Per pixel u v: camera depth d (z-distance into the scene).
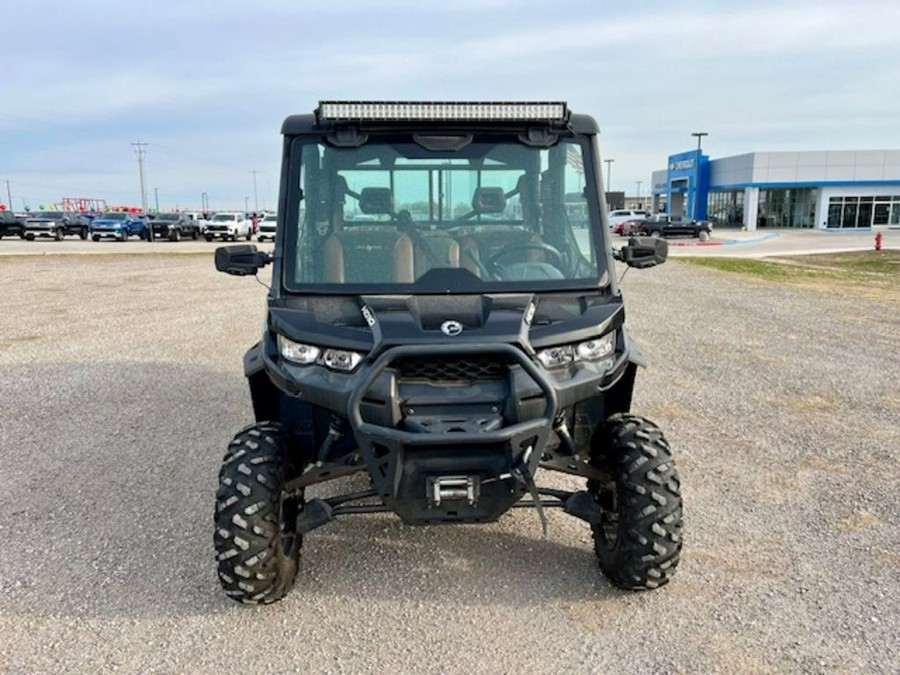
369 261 3.91
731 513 4.94
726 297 16.42
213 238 48.03
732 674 3.28
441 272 3.87
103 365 9.42
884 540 4.53
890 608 3.78
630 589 3.89
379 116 3.88
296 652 3.47
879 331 11.97
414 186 3.98
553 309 3.70
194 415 7.25
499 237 4.00
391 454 3.25
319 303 3.75
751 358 9.84
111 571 4.23
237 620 3.74
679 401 7.70
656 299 16.05
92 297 16.52
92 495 5.32
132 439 6.54
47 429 6.84
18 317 13.52
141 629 3.67
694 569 4.19
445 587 4.04
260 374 3.99
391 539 4.59
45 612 3.82
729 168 67.69
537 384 3.33
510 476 3.31
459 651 3.47
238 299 16.17
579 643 3.52
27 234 46.25
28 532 4.73
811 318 13.36
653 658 3.39
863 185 62.62
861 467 5.76
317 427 3.96
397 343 3.33
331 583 4.08
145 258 29.88
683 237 47.81
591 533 4.52
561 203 4.05
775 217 67.81
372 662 3.39
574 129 4.09
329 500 3.91
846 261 27.78
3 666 3.38
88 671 3.34
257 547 3.56
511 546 4.48
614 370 3.61
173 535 4.69
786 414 7.23
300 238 3.94
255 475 3.60
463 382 3.39
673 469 3.71
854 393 8.00
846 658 3.38
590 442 4.09
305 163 4.00
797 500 5.14
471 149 3.99
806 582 4.04
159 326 12.43
